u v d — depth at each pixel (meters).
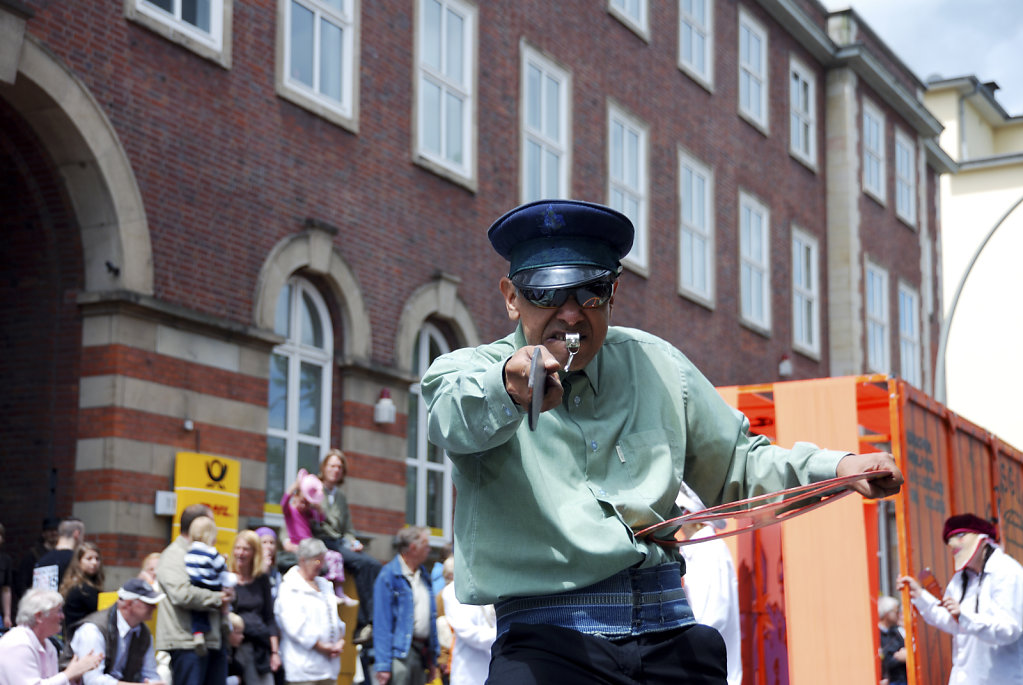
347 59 14.08
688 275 21.62
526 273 2.90
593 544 2.84
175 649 8.33
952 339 38.62
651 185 20.56
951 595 7.79
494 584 2.90
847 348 26.64
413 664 9.57
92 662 7.00
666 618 2.94
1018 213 38.47
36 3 10.41
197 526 8.73
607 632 2.87
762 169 24.44
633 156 20.28
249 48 12.62
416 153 14.97
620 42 20.05
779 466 3.11
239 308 12.14
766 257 24.28
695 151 22.06
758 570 8.70
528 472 2.89
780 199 25.03
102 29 11.00
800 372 25.14
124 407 10.77
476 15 16.52
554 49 18.28
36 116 10.64
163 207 11.42
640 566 2.93
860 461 2.99
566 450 2.93
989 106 43.31
